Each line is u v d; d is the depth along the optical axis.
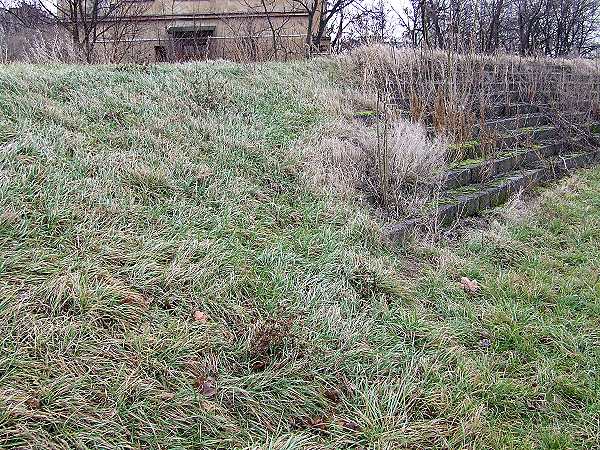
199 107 6.21
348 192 5.24
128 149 4.91
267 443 2.64
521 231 5.57
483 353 3.64
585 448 2.94
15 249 3.25
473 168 6.50
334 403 3.02
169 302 3.33
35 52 8.98
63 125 4.94
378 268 4.25
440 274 4.52
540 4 17.59
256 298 3.62
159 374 2.86
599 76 11.70
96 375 2.71
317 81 8.05
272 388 2.98
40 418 2.42
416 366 3.36
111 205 3.93
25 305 2.90
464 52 7.98
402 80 8.04
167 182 4.47
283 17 15.16
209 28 14.98
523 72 10.34
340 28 13.62
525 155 7.61
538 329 3.90
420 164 5.88
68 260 3.32
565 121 9.41
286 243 4.32
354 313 3.77
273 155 5.57
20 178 3.79
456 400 3.16
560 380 3.39
